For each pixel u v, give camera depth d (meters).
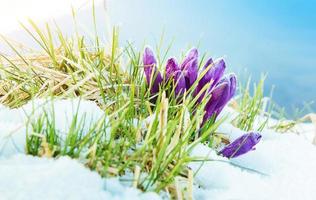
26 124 0.26
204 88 0.34
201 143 0.34
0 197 0.21
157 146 0.28
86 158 0.26
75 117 0.27
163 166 0.27
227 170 0.30
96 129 0.30
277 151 0.38
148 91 0.36
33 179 0.23
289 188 0.32
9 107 0.36
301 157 0.38
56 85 0.36
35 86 0.39
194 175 0.29
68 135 0.26
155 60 0.38
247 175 0.31
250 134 0.34
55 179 0.23
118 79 0.39
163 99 0.29
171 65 0.37
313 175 0.35
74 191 0.23
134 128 0.31
